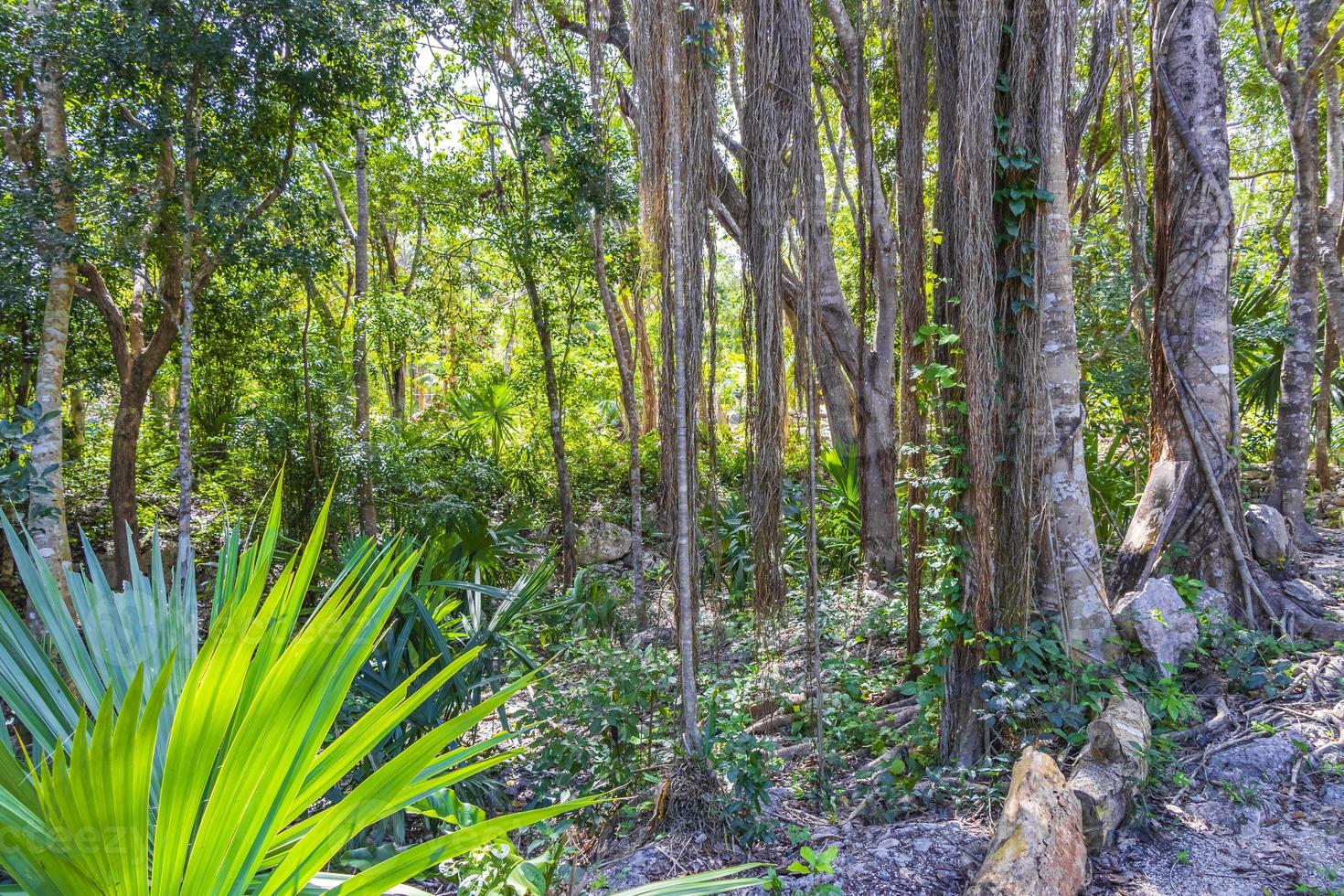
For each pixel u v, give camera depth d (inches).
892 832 114.9
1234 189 518.3
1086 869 98.7
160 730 66.4
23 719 60.4
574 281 344.2
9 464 186.1
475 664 147.9
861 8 225.9
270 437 335.3
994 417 135.8
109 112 239.9
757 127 125.9
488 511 407.2
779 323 127.8
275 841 51.9
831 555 299.6
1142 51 267.9
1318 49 283.7
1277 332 278.2
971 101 128.0
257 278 326.3
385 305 378.0
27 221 223.6
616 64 293.4
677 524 127.7
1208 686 150.4
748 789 115.6
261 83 240.2
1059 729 128.0
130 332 329.4
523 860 88.6
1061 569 149.2
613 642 212.8
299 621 167.8
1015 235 134.8
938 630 145.6
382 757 131.7
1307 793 117.4
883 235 299.7
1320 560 246.1
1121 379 275.4
